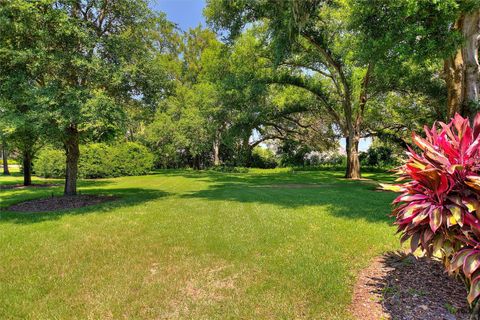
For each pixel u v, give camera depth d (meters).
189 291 2.91
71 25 6.54
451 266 2.03
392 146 22.94
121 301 2.73
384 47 6.55
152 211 6.79
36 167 19.53
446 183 2.08
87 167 17.97
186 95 25.39
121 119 7.21
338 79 16.80
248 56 15.25
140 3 7.98
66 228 5.33
